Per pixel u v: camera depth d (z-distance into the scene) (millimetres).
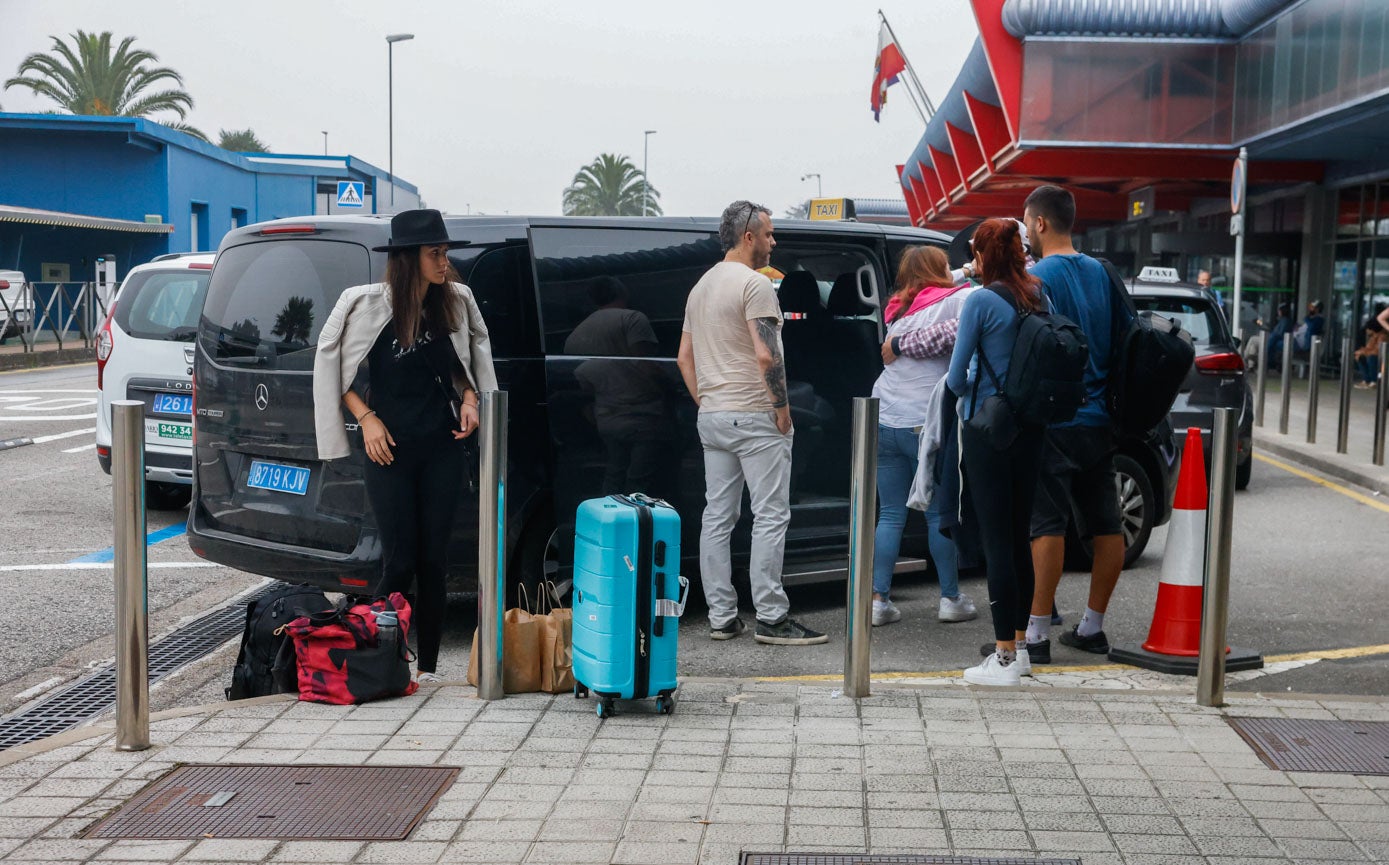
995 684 5293
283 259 6285
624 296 6277
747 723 4699
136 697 4359
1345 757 4367
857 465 4945
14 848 3576
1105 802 3951
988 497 5254
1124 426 5645
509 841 3641
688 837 3672
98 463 12539
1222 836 3703
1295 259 28000
